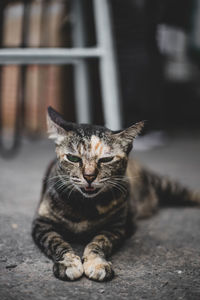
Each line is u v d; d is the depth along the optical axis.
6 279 0.42
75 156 0.50
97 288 0.41
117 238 0.51
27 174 0.87
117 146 0.52
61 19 1.15
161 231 0.59
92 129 0.53
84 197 0.51
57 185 0.52
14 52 0.86
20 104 1.22
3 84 1.24
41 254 0.48
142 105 1.23
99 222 0.52
